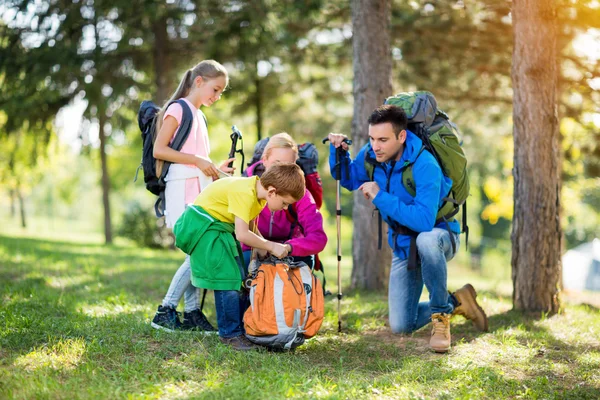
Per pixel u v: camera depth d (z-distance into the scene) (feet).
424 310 14.40
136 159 69.26
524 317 17.21
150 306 16.60
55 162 71.56
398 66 34.09
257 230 12.84
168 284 21.02
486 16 28.89
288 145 13.21
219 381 10.40
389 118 12.70
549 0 17.58
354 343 13.53
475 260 86.12
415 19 29.37
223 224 12.30
